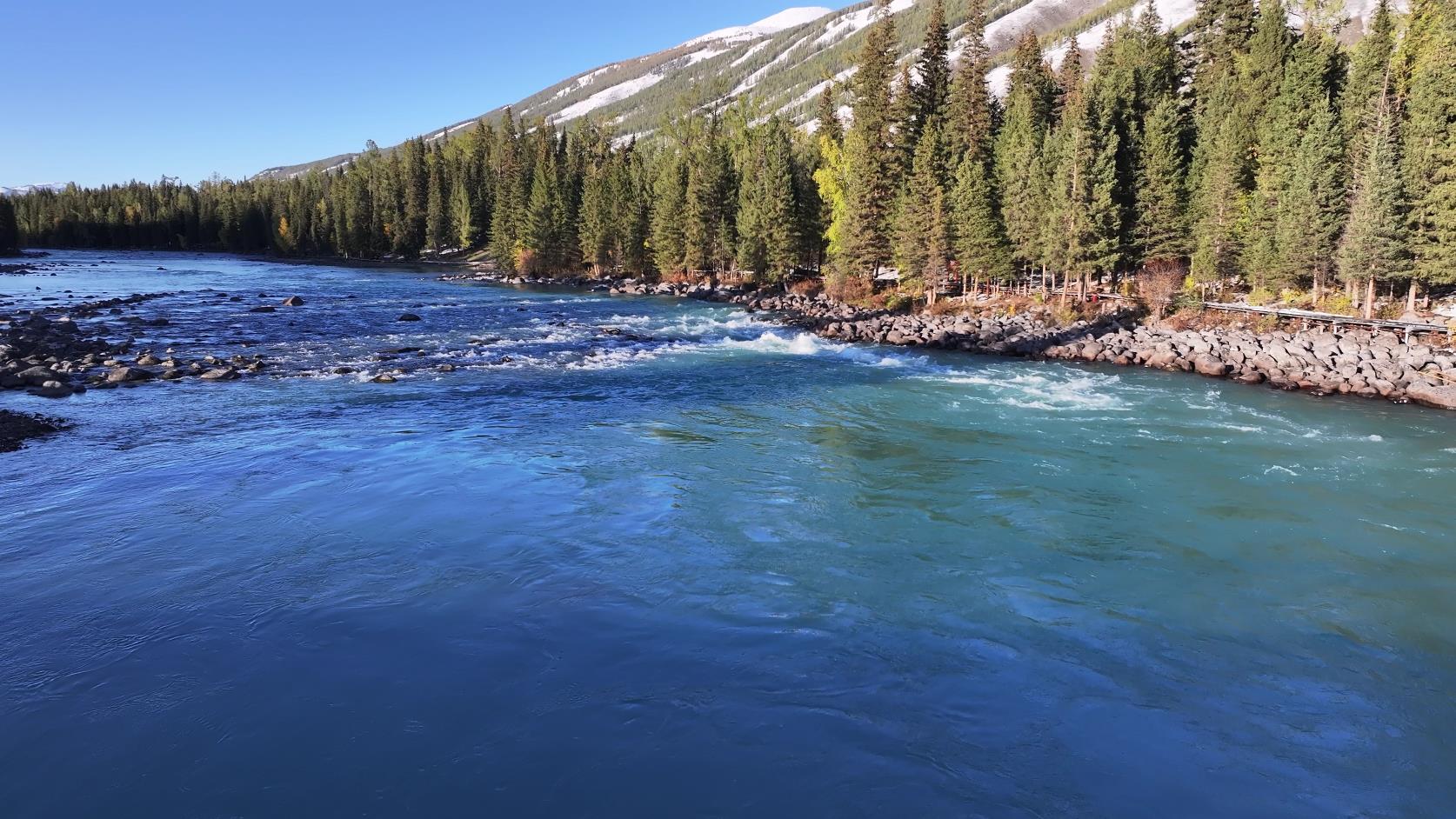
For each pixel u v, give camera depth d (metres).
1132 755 7.16
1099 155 44.69
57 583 10.09
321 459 16.14
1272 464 17.27
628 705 7.55
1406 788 6.92
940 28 61.72
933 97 61.03
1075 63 68.00
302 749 6.78
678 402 23.34
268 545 11.48
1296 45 49.72
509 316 47.41
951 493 14.91
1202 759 7.15
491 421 20.20
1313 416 22.89
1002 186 50.41
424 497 13.83
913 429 20.16
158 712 7.29
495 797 6.24
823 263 70.38
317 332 37.00
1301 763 7.18
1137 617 9.98
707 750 6.91
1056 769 6.90
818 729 7.28
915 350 37.88
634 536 12.22
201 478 14.68
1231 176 41.69
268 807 6.08
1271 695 8.31
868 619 9.63
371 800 6.18
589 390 25.00
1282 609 10.34
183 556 11.03
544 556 11.26
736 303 60.28
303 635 8.78
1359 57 43.00
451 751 6.79
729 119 105.19
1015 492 15.02
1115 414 22.45
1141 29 67.06
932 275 51.09
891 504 14.16
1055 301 46.16
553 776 6.52
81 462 15.63
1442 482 16.12
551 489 14.51
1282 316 37.72
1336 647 9.38
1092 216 43.94
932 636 9.25
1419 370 28.00
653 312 52.47
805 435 19.39
